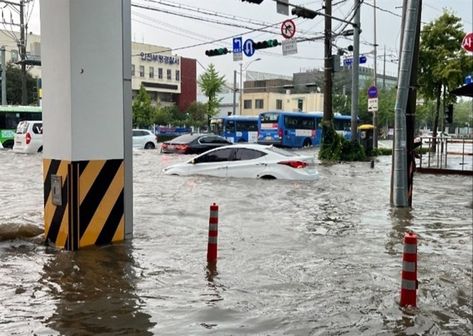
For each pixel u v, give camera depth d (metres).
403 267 5.04
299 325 4.54
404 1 11.22
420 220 9.73
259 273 6.03
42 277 5.59
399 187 11.17
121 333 4.23
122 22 6.94
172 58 84.25
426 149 30.47
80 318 4.52
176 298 5.10
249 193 12.45
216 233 6.42
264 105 82.69
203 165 15.64
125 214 7.20
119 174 7.03
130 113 7.14
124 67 6.98
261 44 25.55
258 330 4.39
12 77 56.84
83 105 6.52
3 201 10.65
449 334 4.48
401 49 11.20
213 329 4.37
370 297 5.30
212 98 58.97
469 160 25.31
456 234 8.56
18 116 32.31
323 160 26.20
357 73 26.97
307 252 7.08
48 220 6.84
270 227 8.68
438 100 29.22
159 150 31.53
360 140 29.92
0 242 6.92
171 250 6.86
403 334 4.43
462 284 5.89
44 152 6.80
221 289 5.41
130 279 5.61
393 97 68.44
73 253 6.48
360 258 6.84
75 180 6.51
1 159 21.78
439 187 15.27
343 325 4.57
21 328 4.27
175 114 74.00
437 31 28.36
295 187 13.68
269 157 15.09
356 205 11.27
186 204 10.68
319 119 43.59
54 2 6.46
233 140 46.00
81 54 6.45
